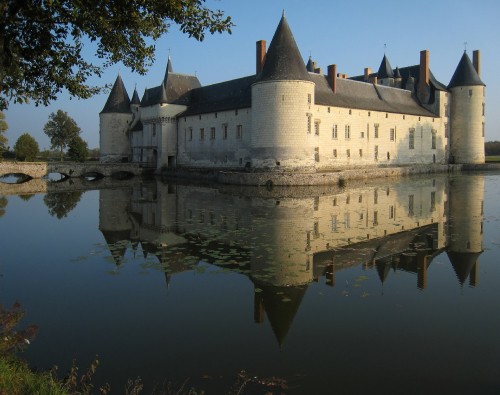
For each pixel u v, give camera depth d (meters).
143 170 54.62
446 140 58.59
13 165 46.38
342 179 35.56
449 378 6.27
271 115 36.28
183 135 52.72
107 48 9.61
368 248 13.73
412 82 59.12
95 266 12.19
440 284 10.39
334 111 44.72
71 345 7.51
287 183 33.59
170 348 7.35
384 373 6.43
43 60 9.17
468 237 15.23
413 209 21.39
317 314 8.66
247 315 8.68
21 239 15.87
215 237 15.41
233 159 45.00
